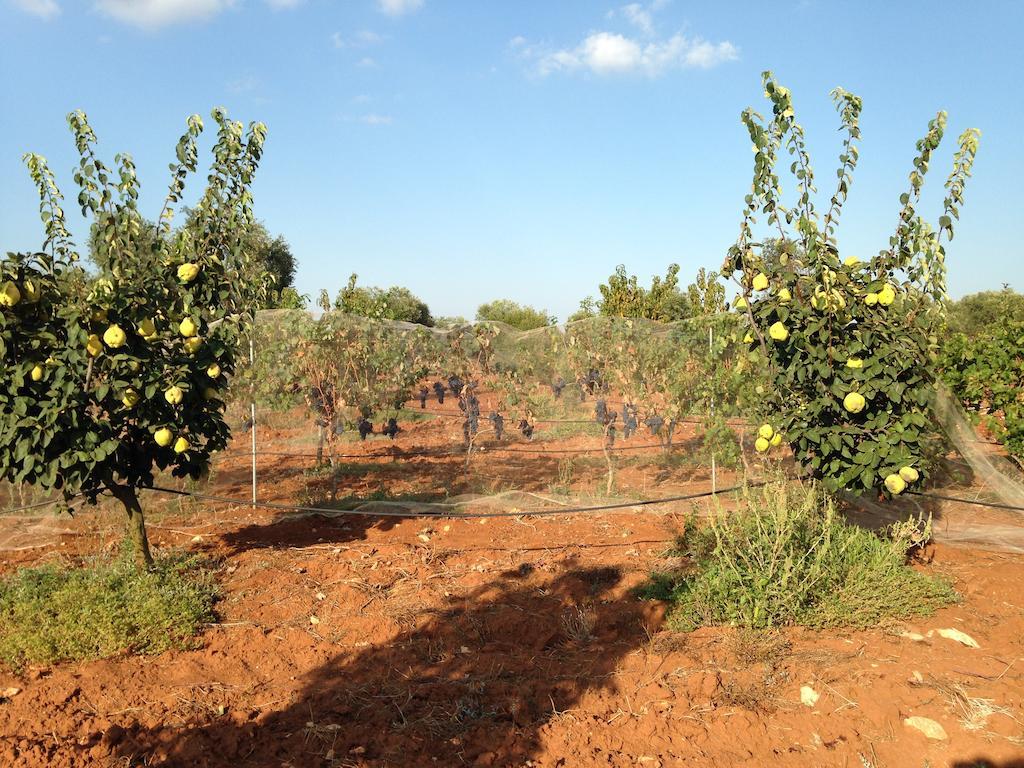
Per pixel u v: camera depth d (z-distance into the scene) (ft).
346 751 12.00
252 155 19.48
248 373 26.81
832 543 18.63
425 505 27.43
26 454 16.52
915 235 18.71
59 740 12.02
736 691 13.78
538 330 30.04
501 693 13.93
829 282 17.93
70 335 16.83
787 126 18.38
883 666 14.49
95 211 17.48
